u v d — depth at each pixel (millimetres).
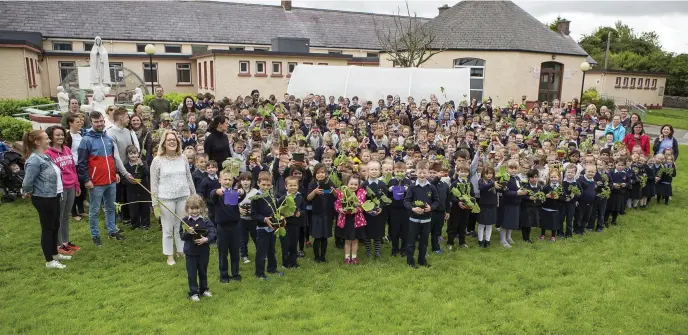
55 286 5438
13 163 8859
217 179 6465
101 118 6570
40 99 18844
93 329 4523
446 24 24859
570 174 7445
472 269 6199
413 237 6262
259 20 31547
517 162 7289
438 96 16938
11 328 4484
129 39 27219
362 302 5203
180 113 10188
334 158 7668
